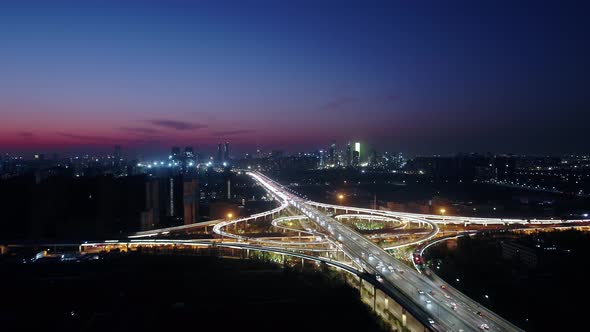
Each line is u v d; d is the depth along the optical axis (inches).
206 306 7652.6
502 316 7140.8
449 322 6614.2
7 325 7012.8
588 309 7377.0
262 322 7066.9
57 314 7401.6
